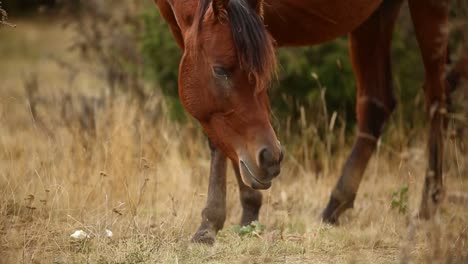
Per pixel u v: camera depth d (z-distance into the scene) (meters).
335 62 13.54
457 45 12.54
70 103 14.59
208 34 7.70
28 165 11.47
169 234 9.23
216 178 9.28
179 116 14.43
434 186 9.85
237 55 7.55
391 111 11.41
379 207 10.92
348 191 10.84
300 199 11.71
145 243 8.71
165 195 11.31
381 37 11.24
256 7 7.83
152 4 14.85
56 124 13.63
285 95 13.88
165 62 14.52
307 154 13.30
